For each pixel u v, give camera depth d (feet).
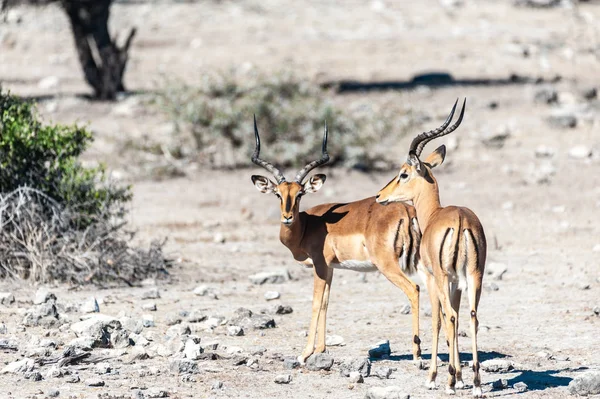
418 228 91.56
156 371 91.81
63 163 143.13
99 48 315.17
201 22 461.37
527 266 144.46
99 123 274.77
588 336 105.70
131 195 149.18
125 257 139.23
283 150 231.30
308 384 88.28
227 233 172.35
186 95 238.48
